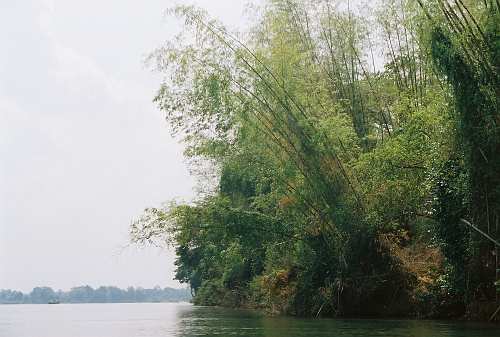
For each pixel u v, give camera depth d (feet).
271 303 84.17
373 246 64.85
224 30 65.31
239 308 119.24
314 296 70.13
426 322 53.16
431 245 63.10
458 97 48.39
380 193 62.95
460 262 53.67
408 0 53.16
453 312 58.13
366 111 76.33
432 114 55.21
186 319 71.92
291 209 70.69
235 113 64.85
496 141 47.75
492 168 47.98
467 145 48.75
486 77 48.08
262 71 65.21
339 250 66.74
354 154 68.95
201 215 71.82
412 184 60.64
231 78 65.21
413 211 63.52
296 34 72.43
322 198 67.00
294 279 76.64
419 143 58.34
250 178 72.84
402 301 63.05
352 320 59.16
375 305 65.51
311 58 74.18
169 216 71.82
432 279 60.23
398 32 72.84
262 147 68.69
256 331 46.70
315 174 66.33
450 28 50.31
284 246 74.49
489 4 50.39
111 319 83.66
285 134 66.33
